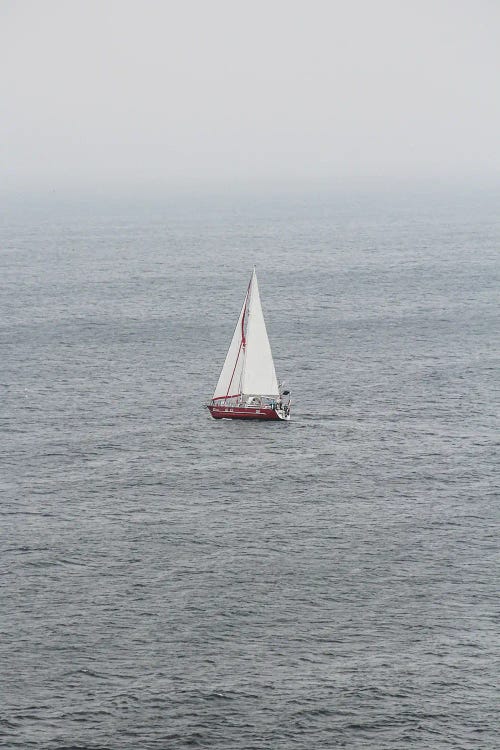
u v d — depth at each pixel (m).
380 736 179.25
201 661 198.62
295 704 186.50
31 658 199.12
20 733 179.00
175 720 182.50
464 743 177.88
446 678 193.75
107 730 180.12
